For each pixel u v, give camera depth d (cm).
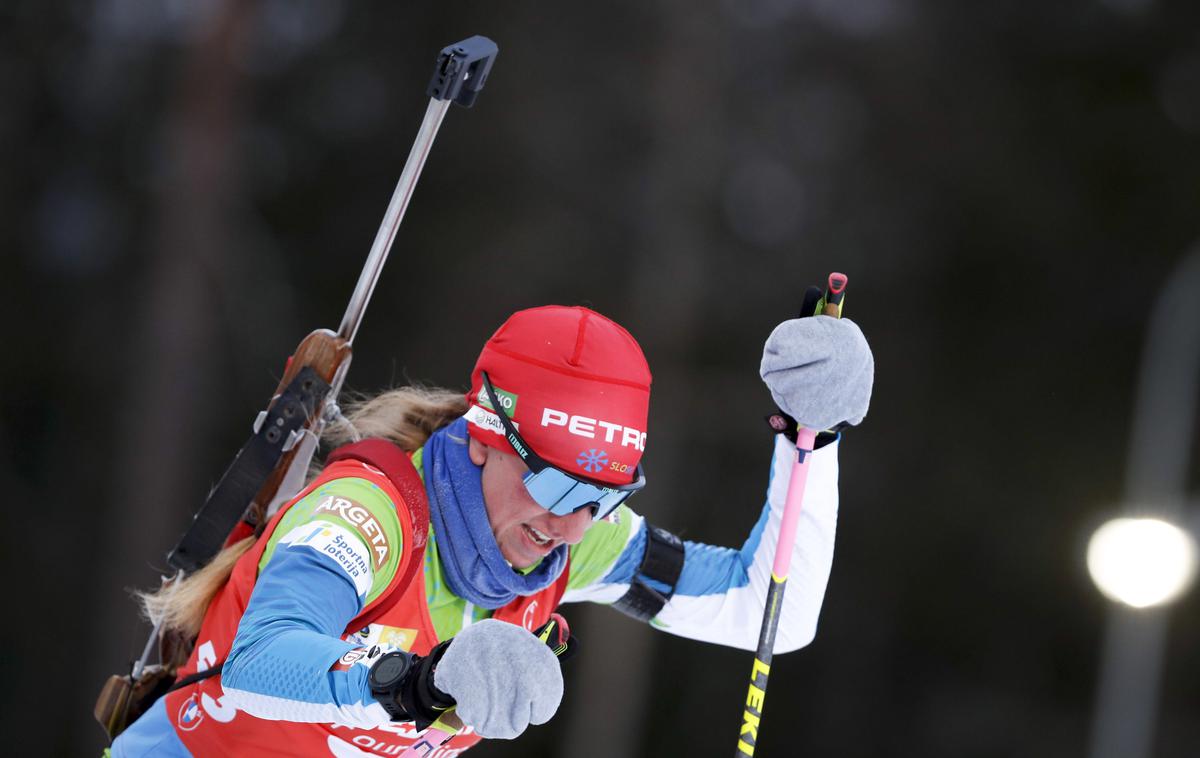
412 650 863
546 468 845
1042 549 6631
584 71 5691
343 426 1010
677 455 5378
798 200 6444
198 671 927
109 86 6150
